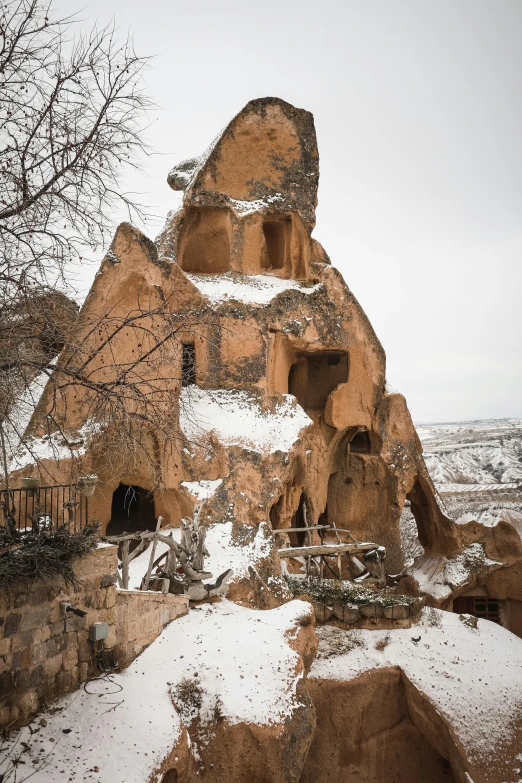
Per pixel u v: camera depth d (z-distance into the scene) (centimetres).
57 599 1144
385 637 1952
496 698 1797
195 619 1562
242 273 2653
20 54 939
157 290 2158
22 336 967
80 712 1129
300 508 2711
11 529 1108
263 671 1420
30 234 955
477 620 2162
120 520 2367
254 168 2728
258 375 2384
